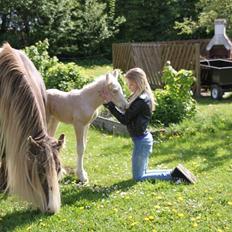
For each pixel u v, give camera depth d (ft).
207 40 62.54
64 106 23.31
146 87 22.07
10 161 17.93
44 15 88.43
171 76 36.09
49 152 17.21
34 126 17.93
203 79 49.57
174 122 35.09
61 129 36.29
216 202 19.94
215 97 47.65
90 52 95.55
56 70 45.01
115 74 23.38
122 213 19.01
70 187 22.31
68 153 29.19
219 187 21.83
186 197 20.54
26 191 17.53
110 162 26.89
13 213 19.26
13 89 18.19
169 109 35.04
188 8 100.01
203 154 28.12
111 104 22.03
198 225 17.74
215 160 26.73
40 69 46.16
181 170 22.91
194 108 36.37
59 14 89.56
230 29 70.13
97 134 34.19
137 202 20.07
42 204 17.98
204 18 72.84
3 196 20.76
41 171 17.19
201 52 62.54
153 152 28.55
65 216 18.63
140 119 22.00
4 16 91.09
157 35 101.55
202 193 20.98
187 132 32.68
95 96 22.84
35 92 19.48
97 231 17.47
